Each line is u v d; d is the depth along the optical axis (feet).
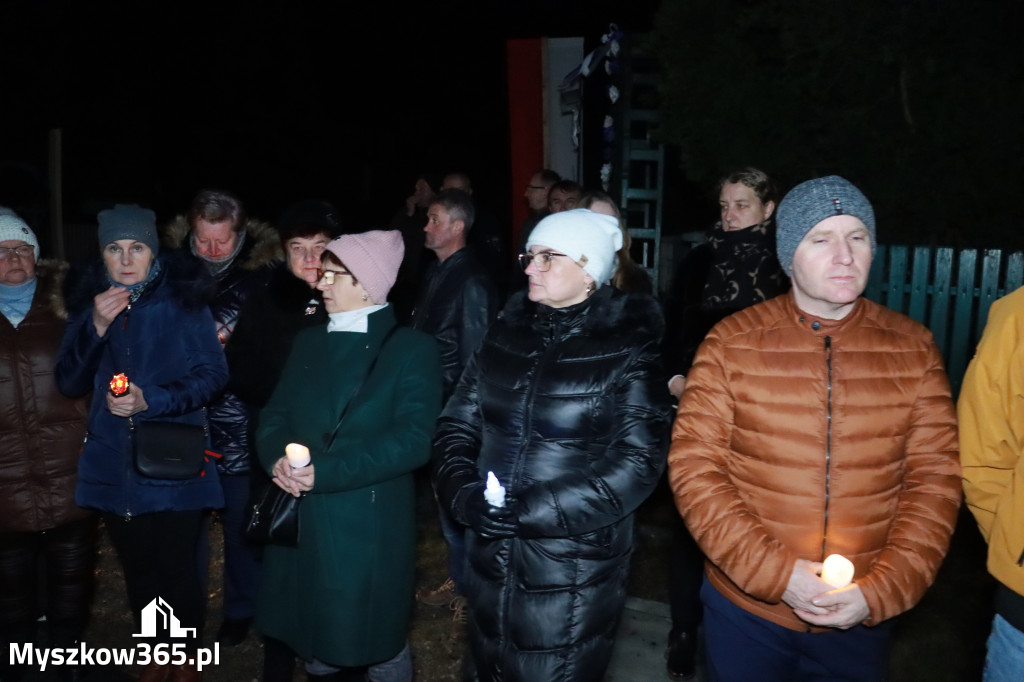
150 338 11.96
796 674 8.64
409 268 22.98
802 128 17.11
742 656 8.57
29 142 45.78
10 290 12.44
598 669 9.27
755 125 17.04
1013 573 8.09
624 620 14.69
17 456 12.37
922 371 8.16
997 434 8.12
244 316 12.69
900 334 8.25
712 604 8.85
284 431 10.72
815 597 7.68
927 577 7.83
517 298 9.84
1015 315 8.07
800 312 8.34
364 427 10.35
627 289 12.45
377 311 10.82
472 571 9.48
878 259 17.75
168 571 12.00
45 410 12.45
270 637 10.84
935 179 16.38
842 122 16.63
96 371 12.01
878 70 16.40
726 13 17.30
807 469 8.07
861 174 16.78
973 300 17.04
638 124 23.47
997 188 16.07
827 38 16.19
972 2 15.52
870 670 8.39
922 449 8.20
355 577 10.30
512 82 29.78
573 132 29.48
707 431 8.48
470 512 8.76
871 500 8.05
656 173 23.86
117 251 11.81
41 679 12.94
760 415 8.21
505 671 9.21
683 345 12.84
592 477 8.74
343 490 10.09
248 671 13.28
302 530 10.40
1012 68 15.90
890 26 15.90
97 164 48.67
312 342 10.88
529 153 30.09
